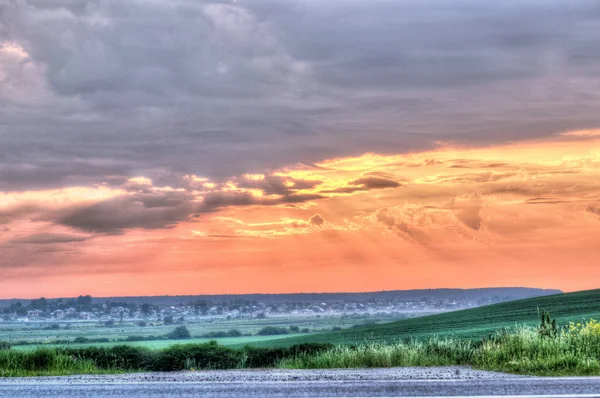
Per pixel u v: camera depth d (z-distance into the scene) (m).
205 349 27.17
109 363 25.25
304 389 13.55
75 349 26.16
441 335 58.97
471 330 61.72
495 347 21.95
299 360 25.61
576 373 16.61
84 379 17.27
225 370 23.80
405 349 23.48
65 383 15.45
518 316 74.94
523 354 19.88
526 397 12.13
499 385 13.74
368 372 18.89
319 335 101.62
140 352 26.41
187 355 26.44
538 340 20.69
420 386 13.78
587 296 94.62
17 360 22.28
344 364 22.92
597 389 13.07
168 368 25.75
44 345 26.44
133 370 25.05
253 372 20.14
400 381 14.66
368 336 73.69
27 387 14.60
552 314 68.31
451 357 22.91
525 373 17.28
